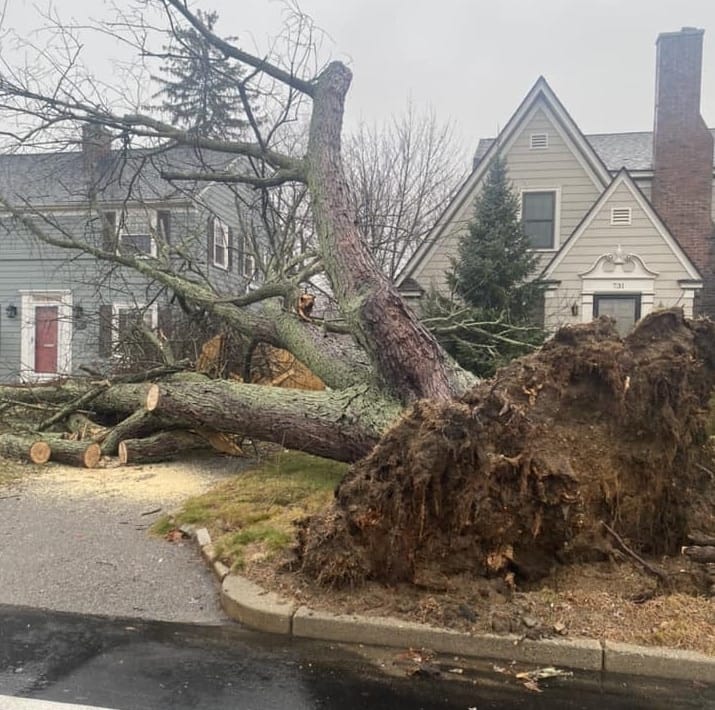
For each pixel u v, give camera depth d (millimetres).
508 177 14875
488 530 3766
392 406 6516
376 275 6773
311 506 5660
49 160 11812
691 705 2869
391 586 3777
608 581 3822
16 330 17969
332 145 7551
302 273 9633
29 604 3922
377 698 2893
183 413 7273
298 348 8031
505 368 4383
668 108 15227
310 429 6719
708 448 4602
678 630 3281
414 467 3682
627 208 13328
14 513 5879
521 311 12633
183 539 5137
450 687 3000
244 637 3508
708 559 3846
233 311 9180
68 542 5062
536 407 4094
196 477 7363
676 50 15211
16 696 2861
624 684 3039
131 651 3328
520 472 3773
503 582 3738
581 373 4195
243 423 7031
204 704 2818
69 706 2775
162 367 8836
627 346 4336
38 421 9758
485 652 3285
